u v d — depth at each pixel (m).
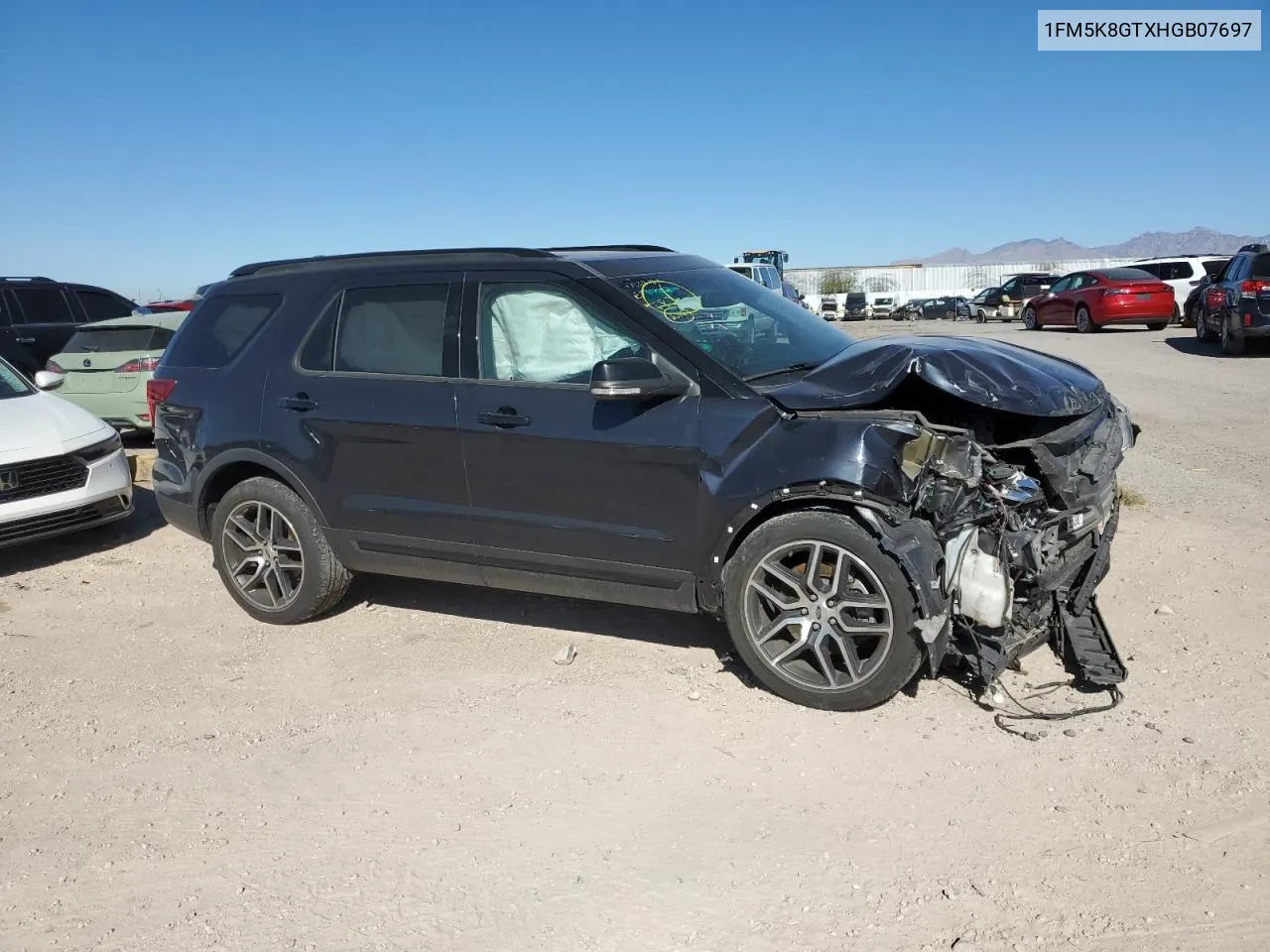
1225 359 15.29
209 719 4.36
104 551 7.27
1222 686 4.13
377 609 5.64
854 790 3.50
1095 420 4.41
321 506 5.15
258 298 5.54
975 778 3.53
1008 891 2.92
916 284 81.25
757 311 4.91
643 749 3.88
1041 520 4.13
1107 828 3.20
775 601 4.09
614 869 3.14
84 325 11.16
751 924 2.85
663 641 4.93
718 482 4.10
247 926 2.96
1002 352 4.47
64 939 2.95
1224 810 3.26
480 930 2.89
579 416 4.40
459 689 4.52
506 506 4.63
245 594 5.54
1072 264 79.75
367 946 2.85
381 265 5.12
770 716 4.07
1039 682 4.26
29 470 6.73
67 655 5.20
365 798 3.64
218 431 5.41
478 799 3.59
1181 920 2.75
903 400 4.40
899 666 3.87
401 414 4.82
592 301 4.47
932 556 3.79
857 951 2.71
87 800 3.72
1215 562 5.61
